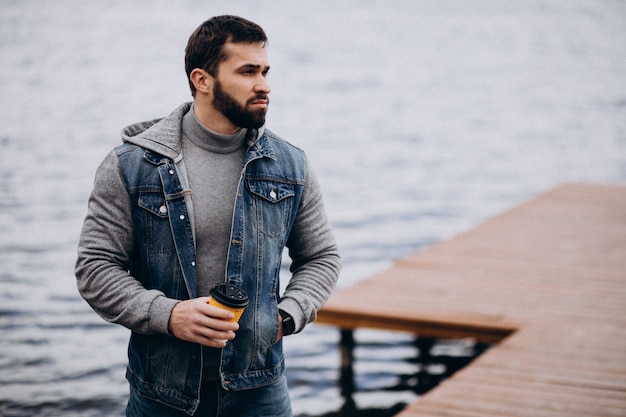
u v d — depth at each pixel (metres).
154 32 58.88
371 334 8.32
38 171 17.28
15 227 12.63
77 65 41.97
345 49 49.84
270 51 47.84
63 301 9.18
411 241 12.23
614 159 19.97
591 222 9.46
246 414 2.44
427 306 6.34
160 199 2.33
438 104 30.28
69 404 6.57
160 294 2.28
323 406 6.57
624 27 63.97
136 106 28.86
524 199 15.67
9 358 7.48
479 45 53.09
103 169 2.35
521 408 4.48
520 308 6.32
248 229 2.38
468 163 19.36
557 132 24.12
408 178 17.44
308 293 2.50
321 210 2.61
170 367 2.34
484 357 5.29
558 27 64.44
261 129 2.45
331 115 27.03
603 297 6.61
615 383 4.82
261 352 2.40
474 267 7.50
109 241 2.32
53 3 82.81
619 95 32.12
